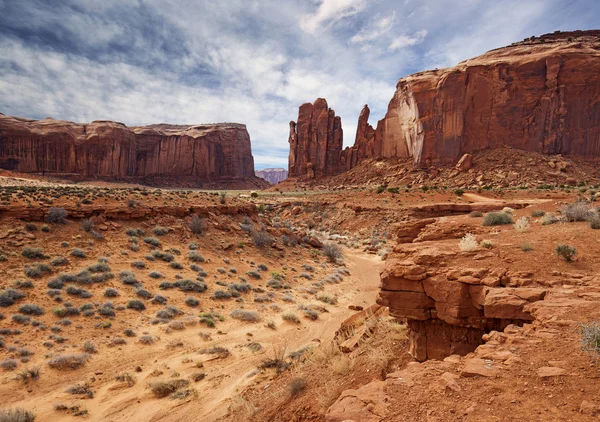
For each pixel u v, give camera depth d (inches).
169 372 515.2
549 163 3149.6
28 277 760.3
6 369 469.7
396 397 169.2
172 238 1234.0
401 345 335.9
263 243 1465.3
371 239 2171.5
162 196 1560.0
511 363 180.4
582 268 309.9
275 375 458.6
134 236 1135.6
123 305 733.3
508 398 153.3
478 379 171.9
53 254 894.4
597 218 466.0
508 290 269.1
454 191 2733.8
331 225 2682.1
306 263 1466.5
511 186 2842.0
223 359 571.8
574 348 183.9
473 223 647.8
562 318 219.3
